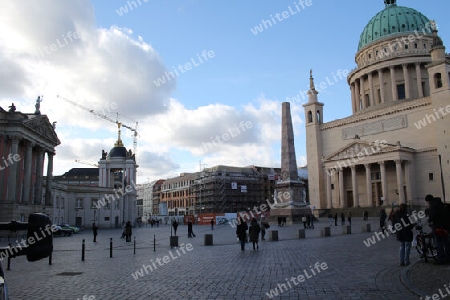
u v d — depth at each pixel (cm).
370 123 8719
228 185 11344
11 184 4909
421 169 7588
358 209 7550
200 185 12094
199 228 6228
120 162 9638
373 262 1545
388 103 9325
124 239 3950
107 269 1638
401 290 1005
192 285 1191
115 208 8644
